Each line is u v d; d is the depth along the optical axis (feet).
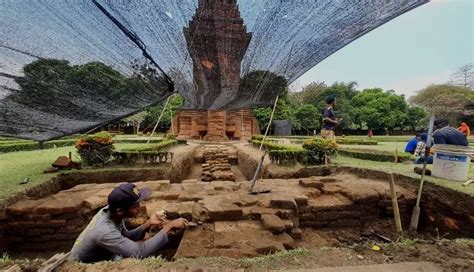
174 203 13.12
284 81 10.71
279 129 100.32
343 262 5.78
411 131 118.01
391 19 7.94
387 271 5.40
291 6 7.50
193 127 62.95
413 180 16.81
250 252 8.55
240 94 12.05
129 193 8.49
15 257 12.50
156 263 5.65
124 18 6.87
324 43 8.83
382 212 15.46
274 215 11.57
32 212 12.96
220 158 40.68
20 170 20.45
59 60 7.48
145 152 24.47
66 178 19.93
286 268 5.52
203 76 9.63
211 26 7.92
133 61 8.22
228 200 13.29
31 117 9.87
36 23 6.65
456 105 98.43
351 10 7.54
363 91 133.49
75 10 6.56
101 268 5.45
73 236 13.25
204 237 9.96
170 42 8.01
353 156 29.45
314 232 14.03
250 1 7.66
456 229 13.42
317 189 16.58
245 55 8.85
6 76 7.38
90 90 8.77
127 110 11.14
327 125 27.84
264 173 24.64
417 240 7.09
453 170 15.74
